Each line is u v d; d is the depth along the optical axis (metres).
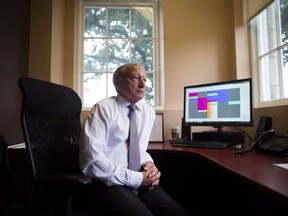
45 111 1.08
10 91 1.73
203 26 2.19
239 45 2.05
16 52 1.83
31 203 0.90
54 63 2.08
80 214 0.94
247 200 1.78
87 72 2.36
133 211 0.95
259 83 1.95
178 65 2.16
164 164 2.11
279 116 1.51
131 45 2.38
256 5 1.91
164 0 2.21
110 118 1.18
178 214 1.08
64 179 0.81
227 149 1.40
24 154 1.59
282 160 1.02
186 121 1.82
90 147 1.06
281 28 1.69
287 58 1.63
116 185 1.07
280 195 0.56
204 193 2.07
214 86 1.68
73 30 2.28
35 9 2.07
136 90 1.26
